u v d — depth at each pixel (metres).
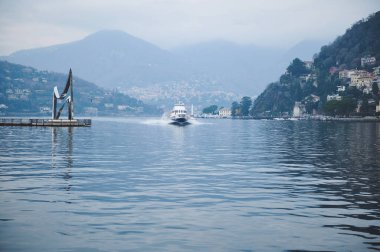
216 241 19.53
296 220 23.09
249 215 24.14
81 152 62.19
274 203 27.23
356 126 186.00
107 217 23.53
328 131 138.12
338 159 53.22
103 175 39.09
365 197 29.11
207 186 33.44
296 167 45.44
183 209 25.52
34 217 23.44
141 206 26.20
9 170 42.22
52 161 50.31
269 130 150.75
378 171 42.06
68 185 33.56
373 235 20.42
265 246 18.86
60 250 18.28
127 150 66.31
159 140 92.25
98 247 18.67
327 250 18.36
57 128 138.75
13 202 27.16
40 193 30.16
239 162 50.41
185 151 65.38
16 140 85.75
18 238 19.83
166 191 31.22
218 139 97.19
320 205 26.66
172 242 19.36
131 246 18.81
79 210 25.08
